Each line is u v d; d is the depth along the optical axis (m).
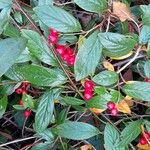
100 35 0.18
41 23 0.20
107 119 0.21
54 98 0.20
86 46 0.18
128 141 0.19
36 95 0.24
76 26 0.19
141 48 0.20
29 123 0.26
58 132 0.20
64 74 0.20
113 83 0.20
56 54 0.20
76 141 0.24
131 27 0.23
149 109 0.22
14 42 0.15
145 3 0.26
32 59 0.20
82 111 0.22
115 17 0.21
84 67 0.18
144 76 0.22
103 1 0.19
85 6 0.19
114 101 0.20
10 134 0.27
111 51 0.19
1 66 0.15
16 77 0.21
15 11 0.22
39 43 0.19
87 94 0.20
